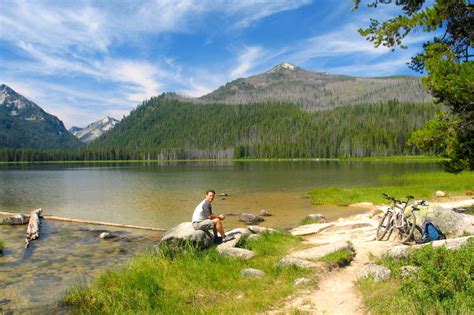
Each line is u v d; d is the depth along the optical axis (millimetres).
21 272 12602
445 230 12656
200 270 10258
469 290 6379
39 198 36375
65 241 17719
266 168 97562
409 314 6113
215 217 12898
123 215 25656
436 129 16297
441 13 15148
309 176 61562
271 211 26125
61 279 11742
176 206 29547
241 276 9703
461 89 13750
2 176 76250
